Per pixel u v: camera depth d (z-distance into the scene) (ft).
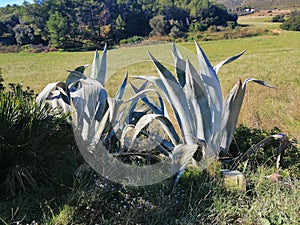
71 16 132.98
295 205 7.86
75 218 7.34
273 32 149.79
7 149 8.37
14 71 68.23
